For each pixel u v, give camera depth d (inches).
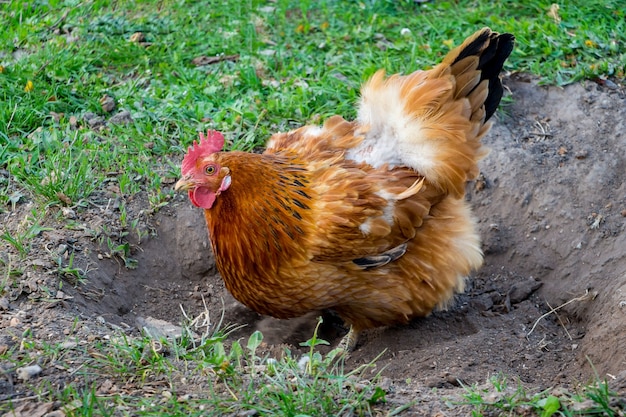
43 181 91.3
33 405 76.9
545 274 91.7
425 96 86.2
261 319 90.8
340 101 97.7
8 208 90.4
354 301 86.1
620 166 94.4
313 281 84.7
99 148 94.5
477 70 86.6
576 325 89.0
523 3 106.0
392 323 88.3
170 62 102.3
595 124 96.7
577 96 98.3
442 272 86.7
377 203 84.5
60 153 92.7
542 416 76.0
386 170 86.4
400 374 84.3
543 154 95.4
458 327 89.2
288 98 97.7
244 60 101.6
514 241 92.9
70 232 89.0
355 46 102.7
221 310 90.2
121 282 89.0
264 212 84.0
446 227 86.9
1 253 86.7
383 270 85.5
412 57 100.1
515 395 77.5
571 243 91.7
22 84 98.3
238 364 79.5
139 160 94.0
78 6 106.4
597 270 90.1
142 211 91.7
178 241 91.6
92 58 101.6
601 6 104.3
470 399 77.5
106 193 92.1
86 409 76.1
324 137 88.0
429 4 107.0
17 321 82.3
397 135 87.0
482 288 91.8
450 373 83.4
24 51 102.8
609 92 98.3
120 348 80.1
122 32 104.7
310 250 84.0
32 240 87.8
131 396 77.5
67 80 99.5
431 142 86.1
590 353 84.7
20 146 94.2
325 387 77.8
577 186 93.7
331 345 89.7
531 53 100.9
